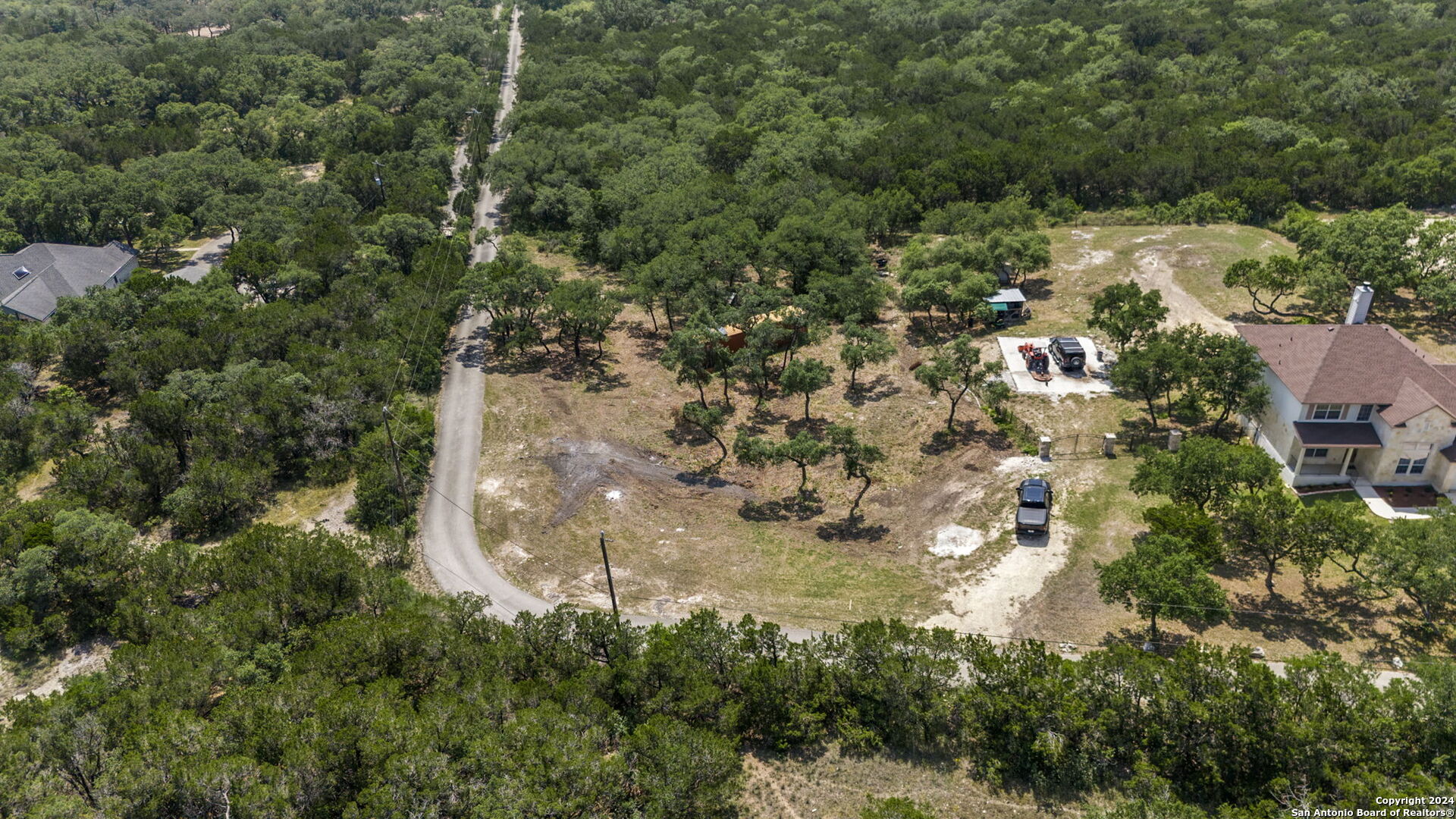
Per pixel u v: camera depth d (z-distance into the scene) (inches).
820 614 1999.3
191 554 2148.1
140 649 1753.2
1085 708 1555.1
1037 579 2042.3
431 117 6102.4
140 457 2468.0
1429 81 5369.1
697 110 5708.7
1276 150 4704.7
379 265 3875.5
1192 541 1879.9
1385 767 1411.2
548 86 6348.4
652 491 2514.8
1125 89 5841.5
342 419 2689.5
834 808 1509.6
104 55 7317.9
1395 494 2217.0
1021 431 2623.0
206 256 4552.2
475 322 3688.5
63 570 2064.5
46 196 4426.7
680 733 1488.7
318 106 6614.2
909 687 1606.8
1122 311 2753.4
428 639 1744.6
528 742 1485.0
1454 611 1859.0
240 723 1566.2
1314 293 3046.3
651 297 3417.8
